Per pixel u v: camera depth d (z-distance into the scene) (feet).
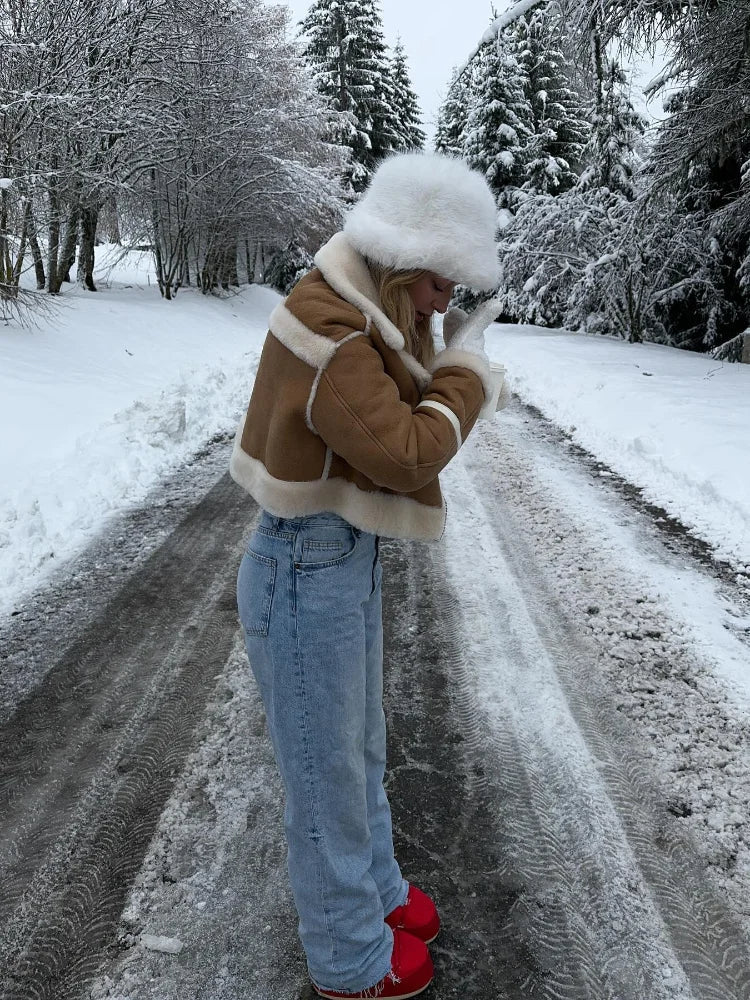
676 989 5.21
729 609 10.61
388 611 10.59
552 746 7.69
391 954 4.94
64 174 29.89
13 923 5.69
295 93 67.87
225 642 9.79
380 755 5.24
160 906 5.83
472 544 13.03
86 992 5.16
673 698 8.47
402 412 3.71
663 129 33.53
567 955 5.46
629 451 18.79
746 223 36.99
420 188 3.77
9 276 28.96
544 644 9.68
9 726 8.05
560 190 77.30
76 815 6.77
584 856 6.32
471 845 6.44
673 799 6.95
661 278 43.50
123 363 28.19
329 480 4.13
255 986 5.21
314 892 4.64
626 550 12.75
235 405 24.34
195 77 46.57
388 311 3.96
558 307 55.62
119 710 8.32
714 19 26.09
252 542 4.49
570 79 34.37
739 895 5.95
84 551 12.76
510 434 21.29
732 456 16.55
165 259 59.31
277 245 73.00
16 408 18.79
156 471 17.16
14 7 26.99
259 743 7.73
